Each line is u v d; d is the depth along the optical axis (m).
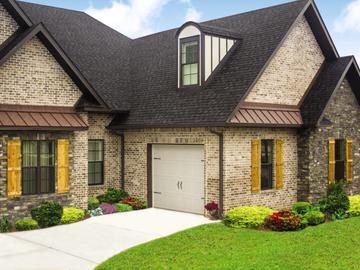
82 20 24.47
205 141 17.30
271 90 18.52
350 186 21.08
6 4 16.19
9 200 15.51
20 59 16.09
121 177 20.58
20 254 12.12
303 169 19.23
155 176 19.58
